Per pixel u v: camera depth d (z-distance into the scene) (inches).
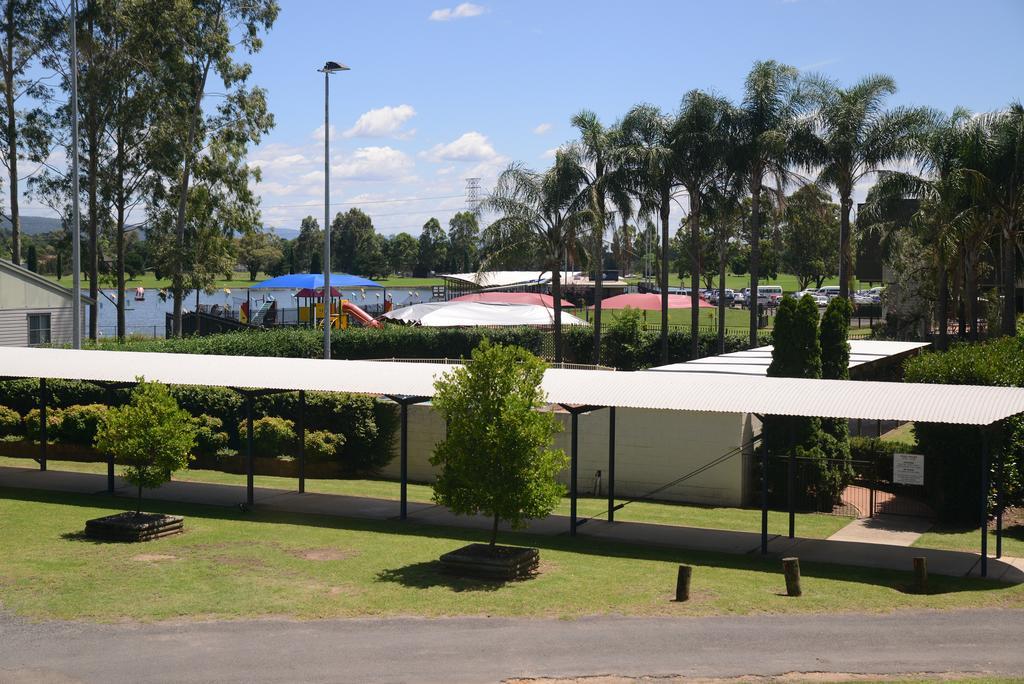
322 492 932.0
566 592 577.6
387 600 556.4
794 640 487.5
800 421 897.5
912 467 789.2
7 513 800.3
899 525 811.4
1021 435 852.6
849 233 1798.7
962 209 1560.0
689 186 1828.2
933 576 629.0
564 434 987.3
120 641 483.5
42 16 1958.7
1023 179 1485.0
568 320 1919.3
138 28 1948.8
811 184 1784.0
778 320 923.4
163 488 933.2
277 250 6815.9
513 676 436.5
